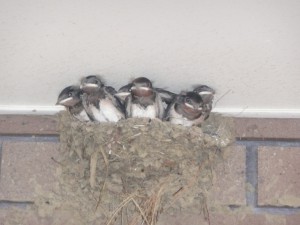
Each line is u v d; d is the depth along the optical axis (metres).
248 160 3.10
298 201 3.04
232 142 3.11
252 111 3.09
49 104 3.10
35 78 2.85
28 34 2.52
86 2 2.34
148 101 3.05
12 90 2.96
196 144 2.91
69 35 2.53
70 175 3.08
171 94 3.06
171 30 2.48
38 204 3.09
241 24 2.43
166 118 3.10
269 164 3.10
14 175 3.14
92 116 3.15
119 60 2.71
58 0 2.32
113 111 3.11
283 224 3.02
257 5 2.32
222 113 3.13
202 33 2.49
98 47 2.60
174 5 2.34
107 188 2.90
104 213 2.99
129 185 2.89
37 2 2.33
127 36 2.53
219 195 3.05
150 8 2.36
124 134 2.88
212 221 3.02
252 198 3.05
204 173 2.98
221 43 2.55
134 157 2.87
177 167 2.89
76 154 3.02
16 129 3.19
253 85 2.85
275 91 2.88
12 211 3.10
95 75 2.87
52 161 3.15
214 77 2.82
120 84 3.01
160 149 2.87
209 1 2.31
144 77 2.90
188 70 2.78
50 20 2.44
